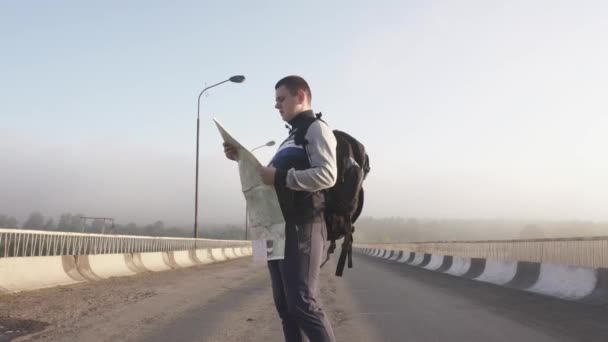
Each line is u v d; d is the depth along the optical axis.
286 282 2.83
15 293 9.27
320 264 2.95
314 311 2.83
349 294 10.84
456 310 8.36
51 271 11.12
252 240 2.97
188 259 24.45
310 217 2.84
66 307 7.88
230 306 8.61
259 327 6.64
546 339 5.91
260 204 2.90
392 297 10.29
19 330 6.03
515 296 10.58
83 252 13.58
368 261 34.66
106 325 6.50
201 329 6.44
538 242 12.98
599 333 6.25
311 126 2.88
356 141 3.13
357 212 3.14
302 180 2.75
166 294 10.13
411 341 5.84
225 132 2.89
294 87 3.04
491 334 6.23
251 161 2.89
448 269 19.98
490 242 17.19
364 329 6.59
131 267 16.27
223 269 20.22
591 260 10.20
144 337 5.86
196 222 29.59
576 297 9.62
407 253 34.53
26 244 10.41
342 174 2.98
